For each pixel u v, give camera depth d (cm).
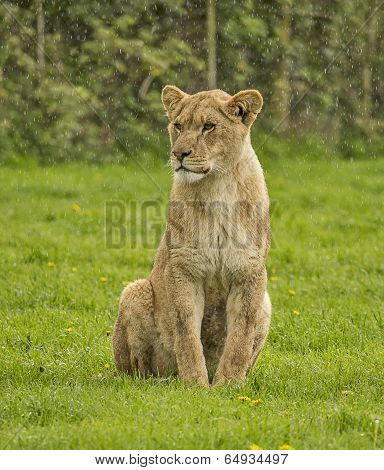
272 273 1769
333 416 921
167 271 1098
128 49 2436
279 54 2677
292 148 2902
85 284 1622
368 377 1105
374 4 3062
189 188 1092
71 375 1116
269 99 2747
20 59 2784
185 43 2412
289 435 870
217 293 1114
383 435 884
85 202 2406
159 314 1129
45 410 947
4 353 1220
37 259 1817
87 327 1350
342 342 1307
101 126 2836
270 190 2598
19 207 2322
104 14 2459
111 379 1095
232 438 855
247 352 1091
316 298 1573
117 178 2642
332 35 2912
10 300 1512
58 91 2766
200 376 1079
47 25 2592
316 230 2192
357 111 3127
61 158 2864
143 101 2477
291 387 1059
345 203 2506
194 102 1116
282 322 1388
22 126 2883
